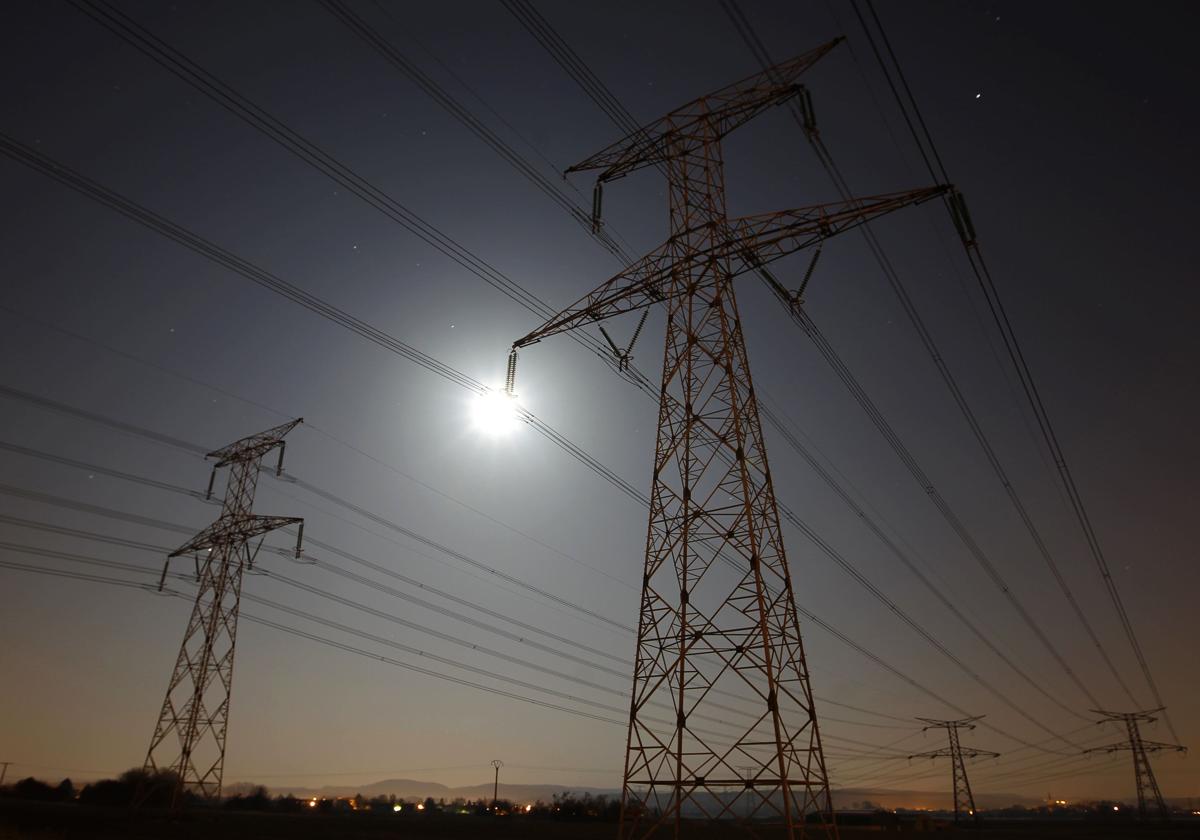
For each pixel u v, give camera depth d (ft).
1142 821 286.66
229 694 164.14
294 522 165.37
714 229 98.68
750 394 90.63
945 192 83.66
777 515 83.30
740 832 154.30
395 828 166.20
